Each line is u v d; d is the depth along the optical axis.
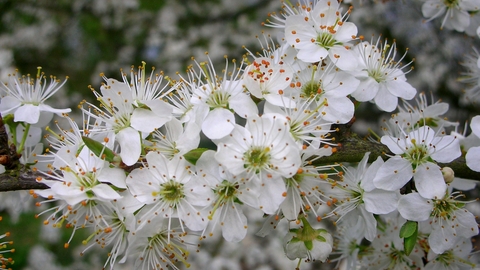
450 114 0.33
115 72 0.41
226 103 0.16
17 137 0.18
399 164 0.16
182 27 0.43
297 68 0.17
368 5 0.34
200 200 0.15
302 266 0.32
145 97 0.16
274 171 0.15
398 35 0.34
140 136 0.16
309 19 0.17
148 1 0.44
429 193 0.16
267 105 0.16
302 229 0.17
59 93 0.39
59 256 0.35
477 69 0.21
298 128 0.16
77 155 0.16
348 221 0.17
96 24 0.42
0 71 0.37
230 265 0.33
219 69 0.40
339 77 0.17
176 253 0.16
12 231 0.35
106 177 0.15
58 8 0.41
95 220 0.16
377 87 0.17
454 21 0.21
